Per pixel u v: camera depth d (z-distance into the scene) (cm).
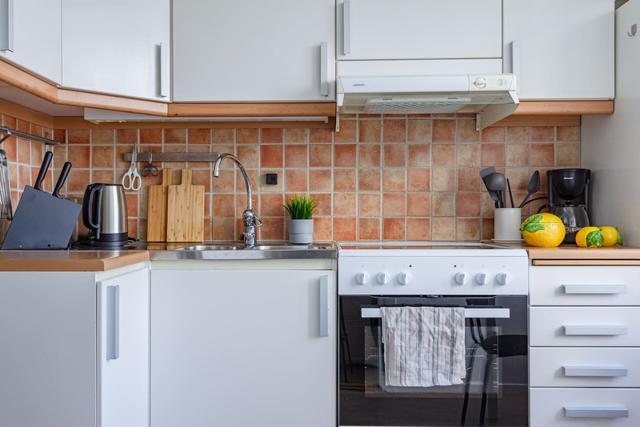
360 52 200
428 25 200
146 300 178
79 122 228
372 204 232
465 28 200
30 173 213
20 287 139
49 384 139
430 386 176
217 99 201
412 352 174
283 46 201
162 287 180
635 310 175
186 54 201
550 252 176
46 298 139
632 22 188
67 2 178
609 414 174
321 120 220
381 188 232
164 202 230
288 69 201
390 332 175
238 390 179
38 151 219
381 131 232
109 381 144
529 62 200
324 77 199
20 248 176
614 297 175
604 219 209
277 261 182
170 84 201
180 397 179
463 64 200
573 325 175
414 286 177
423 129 232
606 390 176
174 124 229
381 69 200
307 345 179
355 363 178
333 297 180
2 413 139
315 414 179
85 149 232
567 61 199
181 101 201
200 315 180
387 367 175
